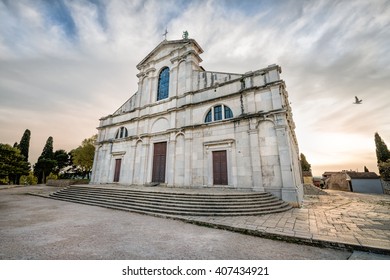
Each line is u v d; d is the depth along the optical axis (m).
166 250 5.08
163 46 22.72
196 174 15.83
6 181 35.34
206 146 15.92
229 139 14.68
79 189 16.33
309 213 9.77
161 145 19.53
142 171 19.58
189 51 19.62
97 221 8.01
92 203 12.45
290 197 11.53
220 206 9.58
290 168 11.93
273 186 12.33
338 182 37.31
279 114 13.02
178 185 16.56
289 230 6.62
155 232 6.66
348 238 5.77
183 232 6.76
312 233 6.28
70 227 7.01
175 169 17.27
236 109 15.22
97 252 4.82
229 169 14.35
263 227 7.00
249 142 13.88
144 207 10.48
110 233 6.39
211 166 15.28
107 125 24.91
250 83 15.08
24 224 7.33
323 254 5.03
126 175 20.80
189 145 16.73
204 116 16.88
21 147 45.41
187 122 17.55
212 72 17.89
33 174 47.62
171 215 9.05
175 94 19.64
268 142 13.15
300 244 5.77
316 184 47.06
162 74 22.44
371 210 10.92
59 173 52.56
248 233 6.70
